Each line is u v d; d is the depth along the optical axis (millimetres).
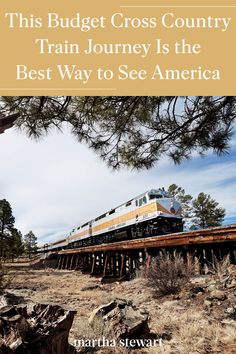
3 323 2887
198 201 35812
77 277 18281
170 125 4691
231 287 6133
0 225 35781
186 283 7320
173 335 4465
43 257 35750
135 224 17953
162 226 15664
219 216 34844
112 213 21906
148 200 16594
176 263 7770
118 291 9391
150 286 8102
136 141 4930
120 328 4402
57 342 2941
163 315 5590
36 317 3115
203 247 8883
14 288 11922
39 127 4102
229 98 4020
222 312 5133
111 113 4523
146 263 10586
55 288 12469
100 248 15766
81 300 8398
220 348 3773
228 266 7707
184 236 8562
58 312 3123
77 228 32781
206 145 4629
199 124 4559
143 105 4520
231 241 7359
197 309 5559
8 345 2721
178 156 5012
